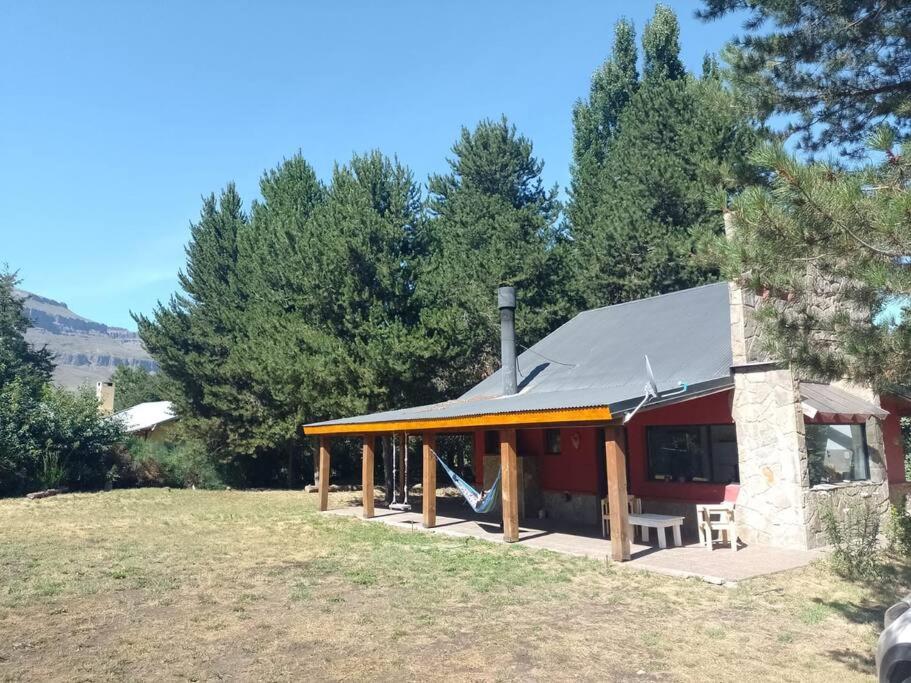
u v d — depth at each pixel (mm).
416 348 22312
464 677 5938
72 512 19016
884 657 4699
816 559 10617
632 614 7895
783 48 10656
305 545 13055
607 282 27672
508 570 10336
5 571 10648
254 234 32000
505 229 30344
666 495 13859
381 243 23859
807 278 6383
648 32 37438
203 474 28656
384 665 6250
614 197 29672
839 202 5445
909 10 9961
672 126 28266
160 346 30156
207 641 7031
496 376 20203
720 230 24828
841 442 13172
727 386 12367
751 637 7012
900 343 5613
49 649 6840
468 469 30500
